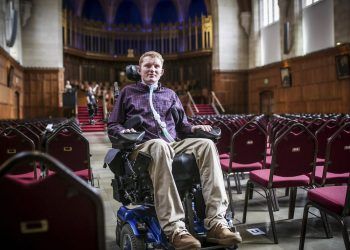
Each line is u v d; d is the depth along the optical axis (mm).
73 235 1367
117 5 32188
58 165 1315
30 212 1313
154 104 3283
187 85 29688
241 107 26594
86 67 29641
